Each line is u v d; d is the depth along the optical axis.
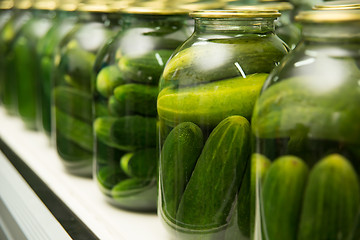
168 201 0.68
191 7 0.78
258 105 0.57
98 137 0.83
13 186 0.94
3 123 1.37
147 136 0.78
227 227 0.65
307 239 0.53
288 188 0.54
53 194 0.88
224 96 0.62
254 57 0.63
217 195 0.64
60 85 0.97
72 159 0.96
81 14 0.97
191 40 0.67
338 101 0.52
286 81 0.55
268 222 0.56
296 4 0.80
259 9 0.65
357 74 0.52
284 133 0.54
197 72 0.64
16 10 1.36
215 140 0.63
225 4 0.79
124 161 0.80
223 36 0.64
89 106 0.95
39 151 1.13
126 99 0.78
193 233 0.66
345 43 0.53
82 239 0.74
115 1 0.93
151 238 0.74
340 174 0.52
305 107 0.53
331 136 0.52
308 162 0.53
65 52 0.96
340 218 0.52
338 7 0.56
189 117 0.64
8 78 1.34
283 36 0.76
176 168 0.66
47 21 1.23
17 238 0.84
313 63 0.54
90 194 0.90
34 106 1.25
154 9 0.77
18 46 1.24
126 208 0.82
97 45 0.93
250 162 0.61
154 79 0.77
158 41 0.77
